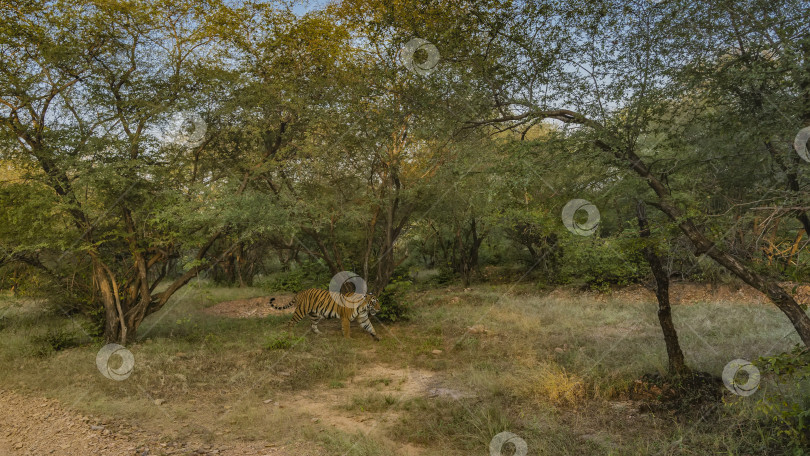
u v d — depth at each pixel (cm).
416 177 1212
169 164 968
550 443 462
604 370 678
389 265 1213
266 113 1031
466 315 1205
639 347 775
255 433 521
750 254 541
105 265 936
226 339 981
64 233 888
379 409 601
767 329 854
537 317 1133
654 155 608
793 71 479
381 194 1205
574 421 523
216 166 1065
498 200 609
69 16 876
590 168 582
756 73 493
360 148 1129
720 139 598
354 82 924
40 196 849
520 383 651
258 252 2117
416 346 939
